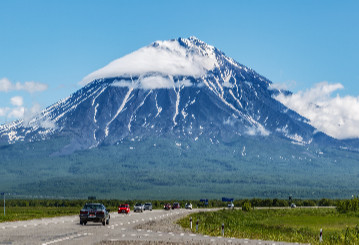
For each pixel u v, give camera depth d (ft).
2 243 139.95
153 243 146.10
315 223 310.24
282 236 188.34
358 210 463.42
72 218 300.20
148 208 511.81
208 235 181.68
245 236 182.91
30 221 258.98
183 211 483.92
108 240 152.97
